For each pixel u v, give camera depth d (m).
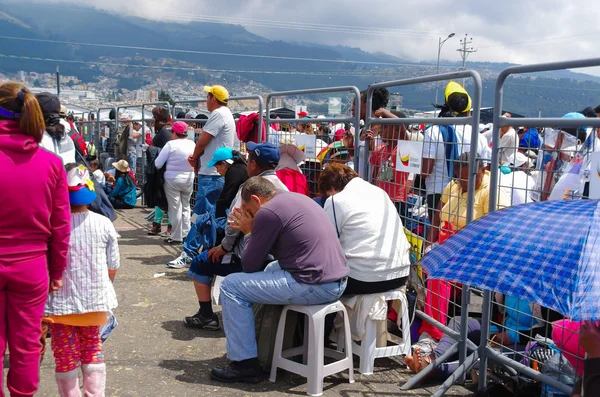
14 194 2.67
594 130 3.24
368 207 4.13
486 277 2.06
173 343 4.49
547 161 3.50
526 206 2.32
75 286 3.11
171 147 7.68
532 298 1.90
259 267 3.84
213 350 4.38
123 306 5.30
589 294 1.84
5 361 3.97
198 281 4.71
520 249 2.10
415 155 4.34
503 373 3.92
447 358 3.91
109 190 11.27
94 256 3.18
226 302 3.83
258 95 6.70
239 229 4.17
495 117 3.57
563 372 3.36
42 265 2.83
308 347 3.69
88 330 3.25
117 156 12.82
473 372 3.93
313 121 5.66
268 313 3.98
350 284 4.04
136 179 12.29
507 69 3.45
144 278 6.23
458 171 4.13
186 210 7.96
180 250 7.59
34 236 2.78
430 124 4.21
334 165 4.44
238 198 4.83
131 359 4.16
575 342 3.18
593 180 3.15
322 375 3.69
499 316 4.12
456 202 4.12
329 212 4.14
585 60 3.04
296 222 3.71
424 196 4.44
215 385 3.79
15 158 2.69
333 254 3.77
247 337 3.83
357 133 5.08
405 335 4.19
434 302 4.34
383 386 3.87
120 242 8.02
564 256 1.98
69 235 2.97
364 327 4.02
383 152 4.84
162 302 5.46
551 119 3.25
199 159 6.49
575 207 2.18
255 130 7.04
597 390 2.24
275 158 4.73
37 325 2.84
